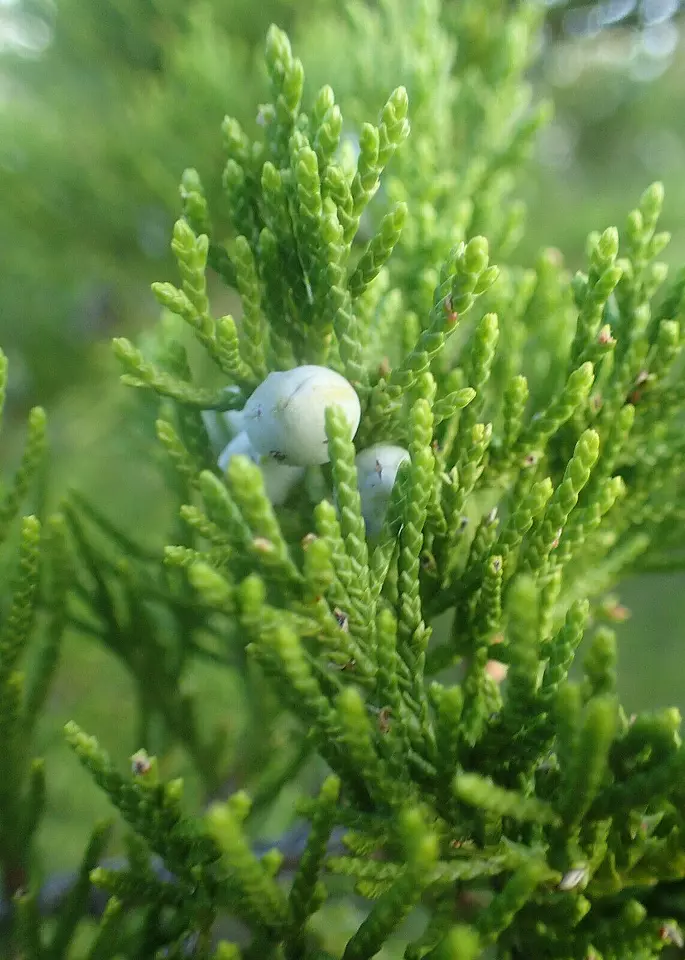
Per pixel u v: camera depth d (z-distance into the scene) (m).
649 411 0.09
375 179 0.08
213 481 0.07
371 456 0.08
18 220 0.22
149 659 0.10
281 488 0.09
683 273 0.09
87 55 0.25
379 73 0.12
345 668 0.08
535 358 0.10
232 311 0.26
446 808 0.08
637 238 0.09
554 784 0.08
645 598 0.31
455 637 0.09
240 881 0.07
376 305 0.10
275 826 0.14
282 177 0.09
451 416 0.09
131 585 0.10
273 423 0.08
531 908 0.08
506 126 0.12
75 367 0.27
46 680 0.10
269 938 0.08
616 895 0.08
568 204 0.27
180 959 0.08
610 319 0.09
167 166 0.19
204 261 0.08
